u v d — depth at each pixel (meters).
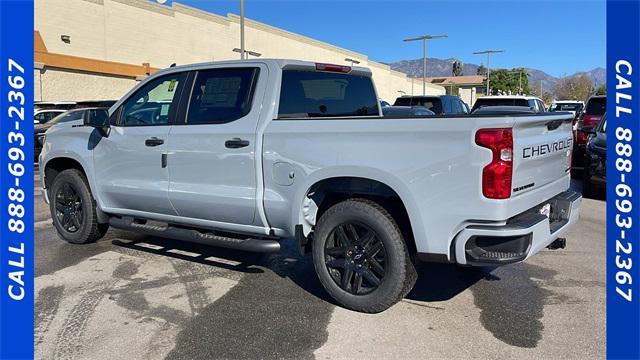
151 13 31.52
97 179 5.62
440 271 5.11
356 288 4.09
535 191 3.89
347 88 5.44
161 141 5.02
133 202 5.35
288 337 3.69
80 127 5.84
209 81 4.87
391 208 4.02
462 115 3.81
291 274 5.04
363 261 4.07
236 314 4.07
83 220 5.84
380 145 3.83
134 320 3.96
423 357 3.40
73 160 5.94
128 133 5.30
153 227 5.21
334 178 4.17
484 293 4.52
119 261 5.40
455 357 3.40
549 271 5.10
